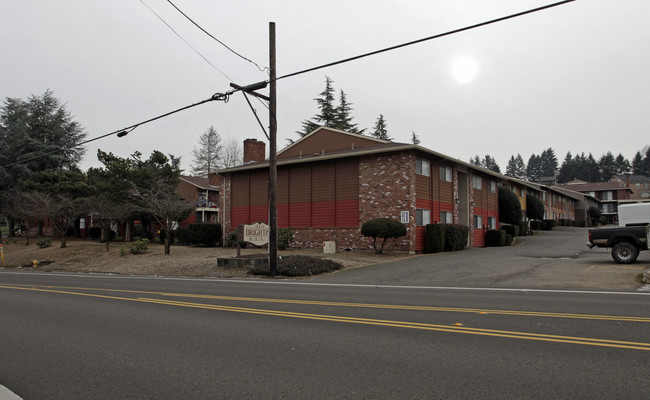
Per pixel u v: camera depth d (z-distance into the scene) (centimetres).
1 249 2739
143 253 2473
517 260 1817
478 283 1309
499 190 3588
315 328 673
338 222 2523
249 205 2958
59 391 433
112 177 3209
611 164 13800
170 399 405
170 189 3134
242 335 636
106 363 517
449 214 2683
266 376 459
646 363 478
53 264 2477
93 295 1096
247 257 1859
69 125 4612
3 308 910
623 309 803
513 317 738
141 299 1012
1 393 429
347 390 416
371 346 565
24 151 4331
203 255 2259
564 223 5766
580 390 405
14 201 3550
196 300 986
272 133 1628
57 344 606
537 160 16000
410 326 678
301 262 1745
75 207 3145
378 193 2370
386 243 2325
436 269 1619
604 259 1781
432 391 409
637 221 1775
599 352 521
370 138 2755
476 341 580
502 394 398
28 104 4531
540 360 494
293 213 2719
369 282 1404
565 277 1340
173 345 589
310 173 2664
